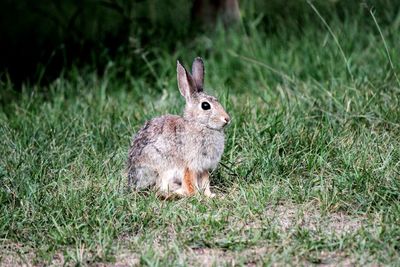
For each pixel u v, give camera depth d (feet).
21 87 51.72
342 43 48.60
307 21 52.24
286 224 31.14
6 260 29.50
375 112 39.83
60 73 51.80
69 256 28.96
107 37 54.19
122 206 32.55
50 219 31.91
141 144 35.50
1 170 35.94
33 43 57.36
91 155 38.42
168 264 27.78
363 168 33.86
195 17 54.39
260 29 53.36
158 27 54.85
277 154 36.58
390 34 49.57
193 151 34.81
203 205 32.76
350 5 52.47
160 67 51.24
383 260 27.73
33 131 41.22
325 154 36.22
